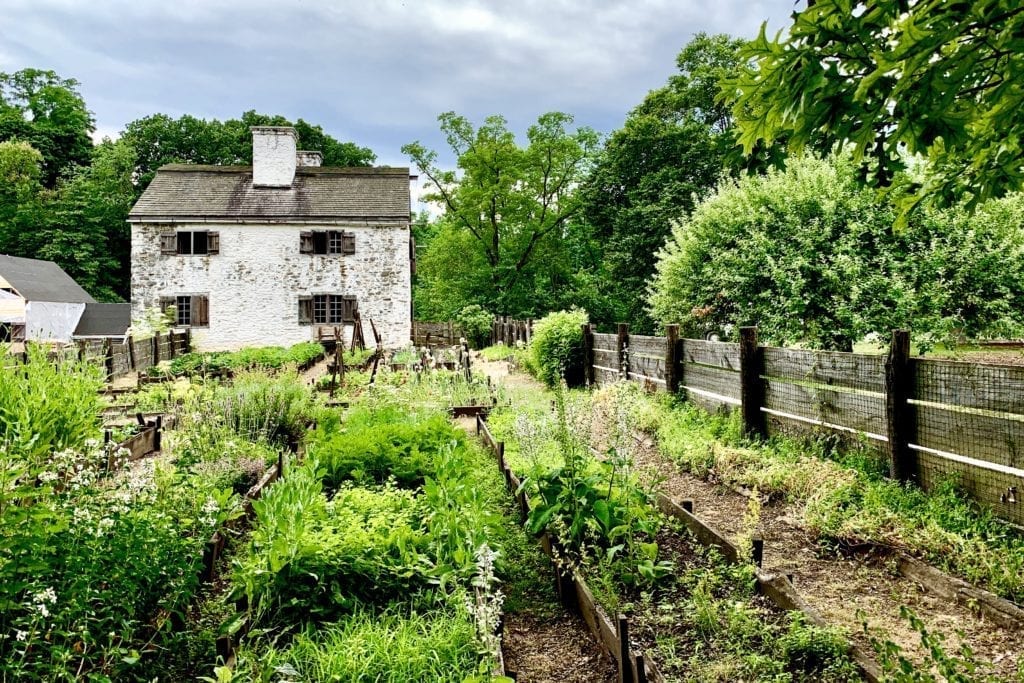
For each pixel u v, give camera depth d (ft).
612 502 13.76
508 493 18.63
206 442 20.57
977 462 14.83
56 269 130.52
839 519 15.16
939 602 11.96
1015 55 7.72
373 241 92.68
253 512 16.28
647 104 104.06
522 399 35.04
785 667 9.55
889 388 17.04
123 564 9.82
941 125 7.88
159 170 97.91
